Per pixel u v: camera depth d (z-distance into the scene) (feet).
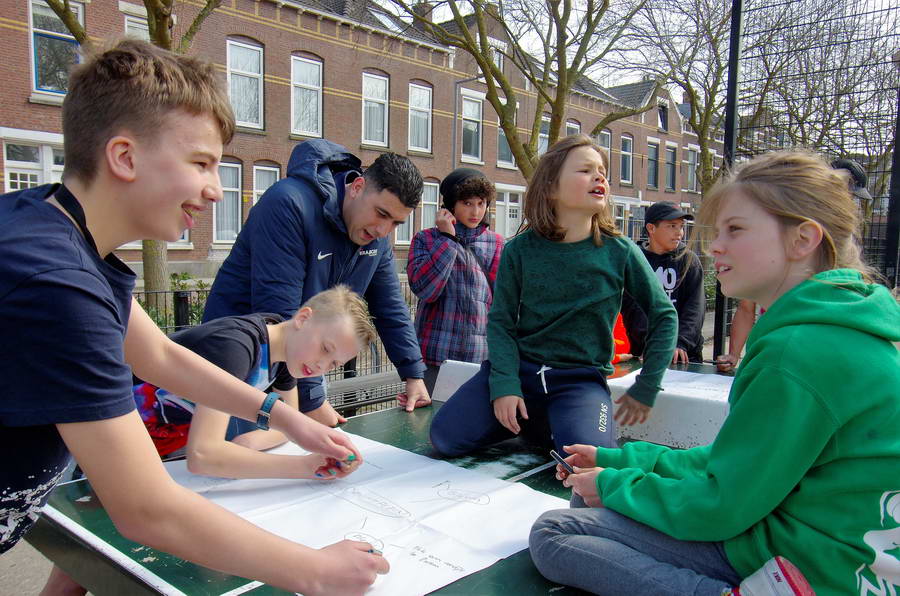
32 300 2.46
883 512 2.74
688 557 3.17
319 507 4.42
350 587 3.04
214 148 3.04
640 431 6.58
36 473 2.96
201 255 47.65
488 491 4.76
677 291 11.34
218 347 5.19
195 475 5.10
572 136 5.74
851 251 3.36
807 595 2.74
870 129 12.59
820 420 2.78
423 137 60.03
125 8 41.19
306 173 7.24
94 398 2.60
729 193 3.43
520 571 3.54
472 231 10.45
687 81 29.04
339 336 5.62
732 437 3.02
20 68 38.17
